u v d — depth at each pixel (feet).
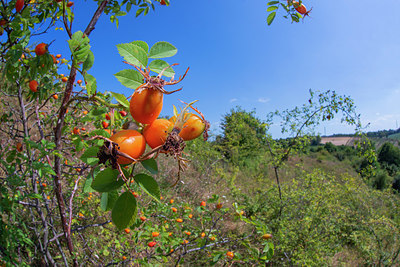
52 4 5.03
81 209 10.04
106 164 2.68
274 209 18.31
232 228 15.51
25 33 4.30
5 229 5.17
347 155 72.79
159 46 3.19
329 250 16.49
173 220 10.53
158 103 2.67
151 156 2.87
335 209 19.01
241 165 37.93
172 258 10.85
